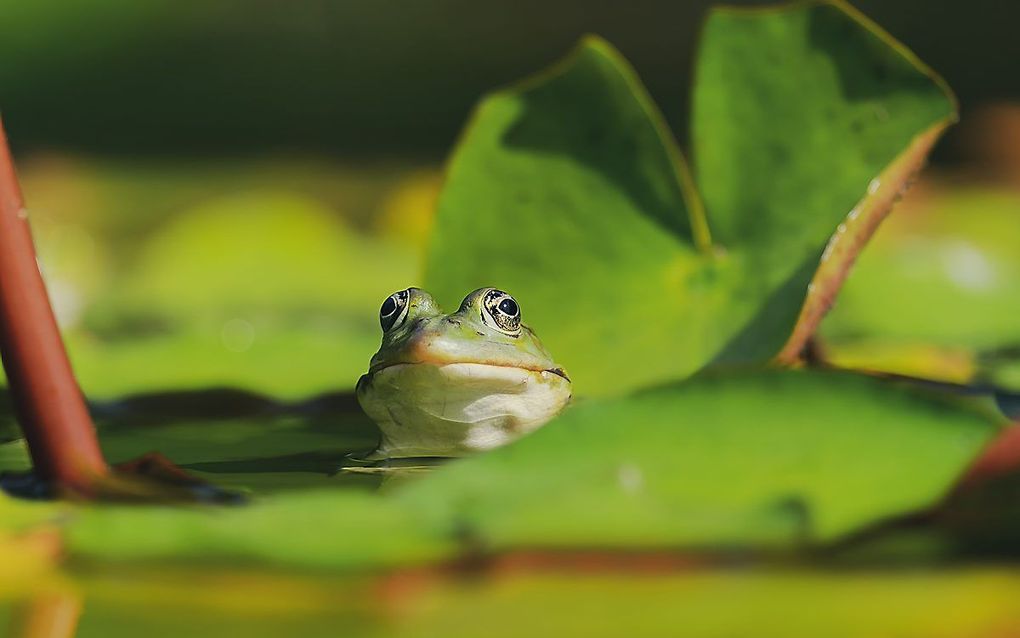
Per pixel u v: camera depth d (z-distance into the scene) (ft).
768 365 2.27
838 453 2.14
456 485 2.13
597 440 2.14
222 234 3.62
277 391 2.48
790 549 2.10
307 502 2.12
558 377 2.35
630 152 2.37
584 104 2.38
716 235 2.35
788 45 2.35
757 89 2.35
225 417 2.47
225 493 2.19
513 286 2.39
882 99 2.33
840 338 2.69
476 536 2.10
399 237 4.33
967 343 2.65
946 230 3.70
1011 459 2.13
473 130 2.39
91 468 2.18
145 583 2.10
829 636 2.05
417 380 2.34
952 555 2.11
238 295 3.19
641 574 2.09
